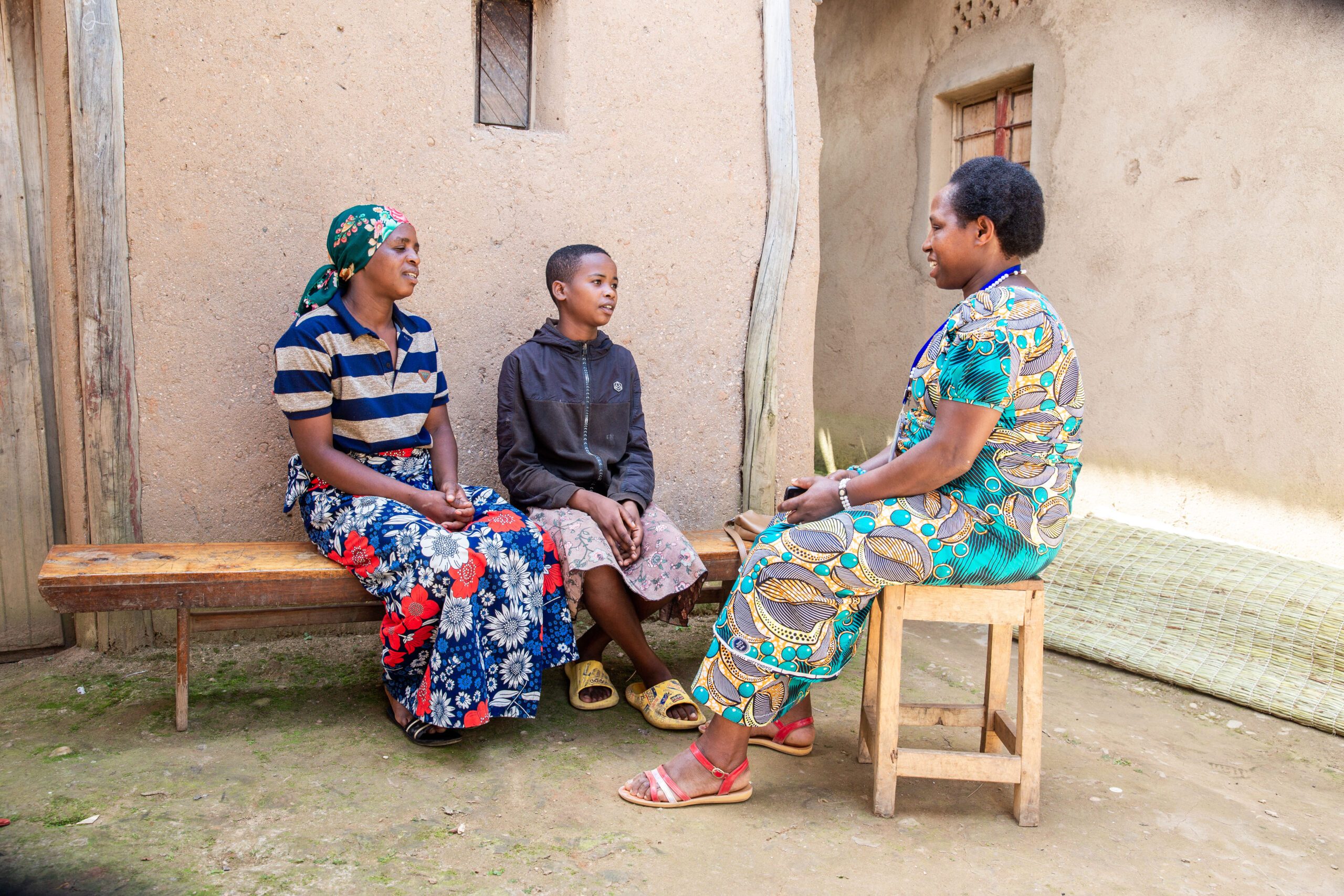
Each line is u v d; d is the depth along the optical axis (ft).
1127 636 11.46
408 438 9.17
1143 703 10.32
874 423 20.08
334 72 9.94
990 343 6.71
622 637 9.21
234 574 8.22
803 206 12.28
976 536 7.16
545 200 11.00
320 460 8.57
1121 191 14.11
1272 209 11.98
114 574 7.91
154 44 9.28
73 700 9.14
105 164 9.21
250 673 9.94
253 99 9.68
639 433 10.34
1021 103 16.65
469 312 10.83
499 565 8.37
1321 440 11.50
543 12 11.14
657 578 9.20
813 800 7.89
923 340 18.53
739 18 11.71
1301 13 11.55
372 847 6.80
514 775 8.04
